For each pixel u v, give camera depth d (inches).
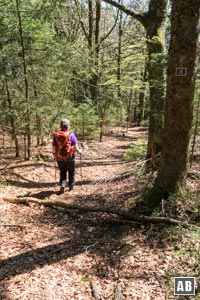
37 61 407.8
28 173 378.9
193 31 214.2
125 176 358.3
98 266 187.0
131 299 155.7
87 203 285.1
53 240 220.2
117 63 665.0
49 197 304.5
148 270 177.2
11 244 214.2
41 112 423.8
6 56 385.7
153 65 303.1
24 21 393.1
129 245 203.6
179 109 228.1
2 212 263.4
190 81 221.5
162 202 235.0
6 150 482.0
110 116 757.9
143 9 753.0
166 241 201.0
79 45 501.0
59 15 421.7
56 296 162.4
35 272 182.2
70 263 191.0
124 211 247.0
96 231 231.8
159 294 158.4
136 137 791.1
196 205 234.2
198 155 378.6
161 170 246.1
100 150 593.6
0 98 424.5
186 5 210.8
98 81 666.8
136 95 1101.1
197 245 191.0
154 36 312.2
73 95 738.2
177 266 177.6
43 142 526.3
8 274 180.5
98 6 764.6
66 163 314.5
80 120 601.0
